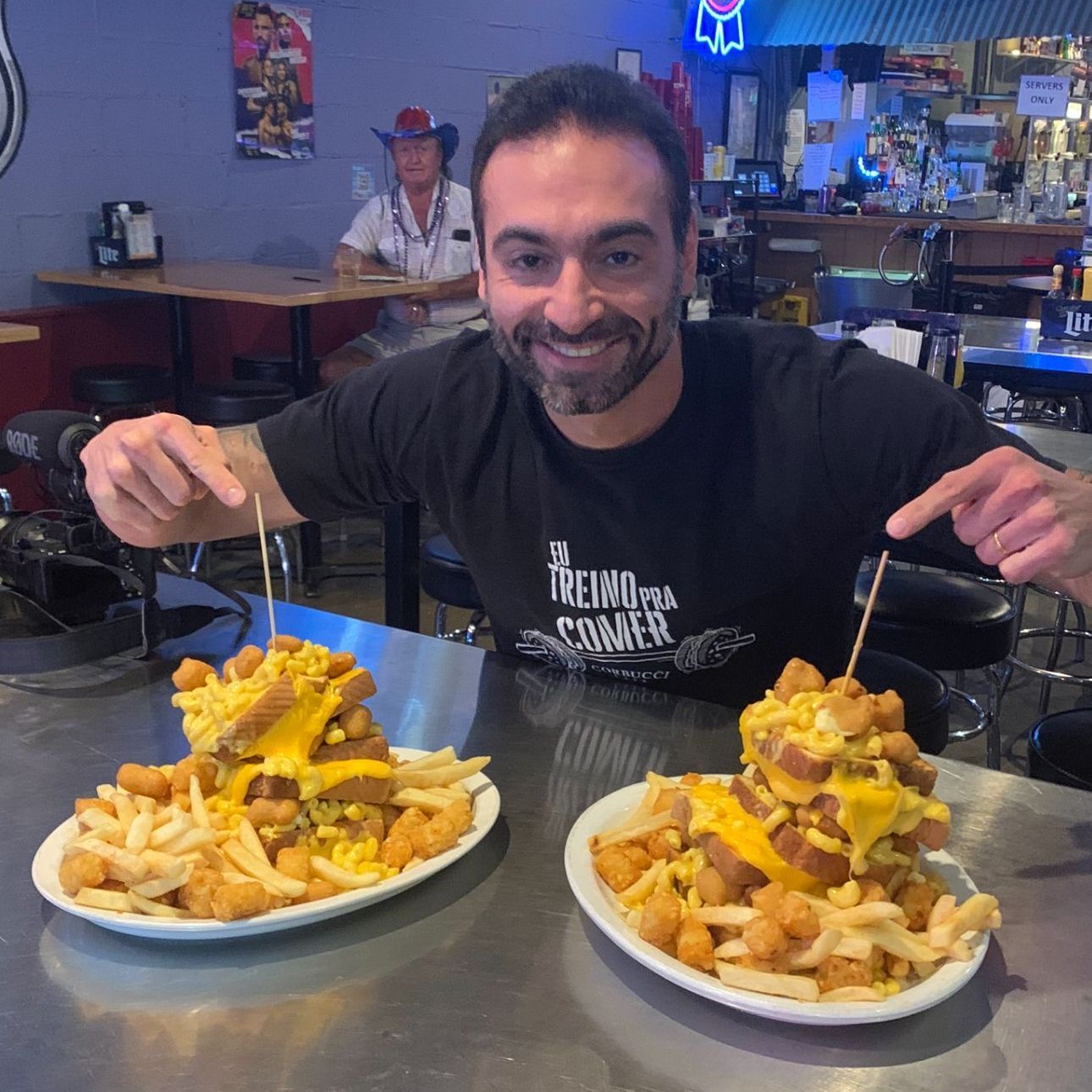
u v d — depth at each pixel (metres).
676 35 6.89
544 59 5.94
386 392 1.46
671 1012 0.83
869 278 5.62
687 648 1.43
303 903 0.90
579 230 1.10
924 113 8.09
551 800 1.12
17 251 4.06
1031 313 5.76
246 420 3.91
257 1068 0.77
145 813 0.93
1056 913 0.94
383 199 4.57
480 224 1.21
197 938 0.89
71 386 4.03
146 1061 0.78
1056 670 3.03
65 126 4.10
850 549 1.40
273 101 4.75
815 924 0.81
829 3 7.20
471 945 0.90
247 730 0.94
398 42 5.19
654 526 1.34
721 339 1.36
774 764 0.87
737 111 7.62
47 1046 0.79
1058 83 5.19
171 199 4.50
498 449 1.39
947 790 1.13
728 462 1.33
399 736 1.24
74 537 1.44
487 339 1.45
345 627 1.55
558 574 1.41
